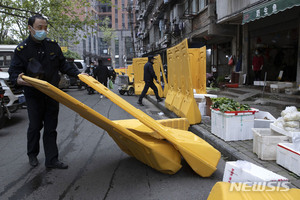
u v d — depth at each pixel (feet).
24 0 45.21
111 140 15.76
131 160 11.94
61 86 53.01
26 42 9.90
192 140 9.76
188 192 8.64
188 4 57.77
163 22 89.35
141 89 41.68
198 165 9.31
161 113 24.72
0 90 19.10
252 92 30.73
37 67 9.36
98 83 9.64
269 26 34.96
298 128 10.09
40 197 8.51
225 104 13.62
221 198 5.15
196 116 17.28
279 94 27.17
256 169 7.45
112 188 9.06
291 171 9.09
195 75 24.32
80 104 7.80
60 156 12.76
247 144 12.59
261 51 36.65
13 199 8.40
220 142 12.98
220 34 43.60
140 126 10.96
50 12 42.98
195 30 51.31
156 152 9.04
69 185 9.36
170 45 78.84
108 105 32.30
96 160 12.07
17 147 14.71
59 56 10.75
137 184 9.34
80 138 16.44
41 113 10.58
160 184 9.29
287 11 30.96
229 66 48.29
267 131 11.39
